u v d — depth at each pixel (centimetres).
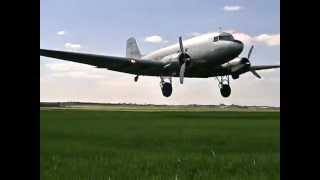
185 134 1681
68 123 2467
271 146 1144
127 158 843
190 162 769
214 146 1152
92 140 1392
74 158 849
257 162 759
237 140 1362
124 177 621
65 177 620
